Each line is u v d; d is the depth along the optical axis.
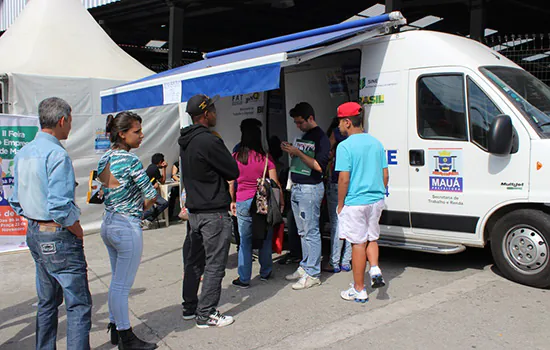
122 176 3.87
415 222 5.91
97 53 9.82
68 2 10.29
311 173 5.41
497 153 5.08
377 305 4.91
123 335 4.03
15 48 9.38
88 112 8.74
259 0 11.48
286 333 4.36
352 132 5.03
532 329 4.23
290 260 6.50
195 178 4.41
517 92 5.46
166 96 6.48
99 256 7.21
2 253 7.29
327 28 6.29
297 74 7.29
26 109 8.16
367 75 6.18
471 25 9.76
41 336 3.76
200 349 4.12
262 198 5.28
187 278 4.71
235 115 7.62
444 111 5.65
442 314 4.61
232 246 7.45
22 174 3.62
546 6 11.55
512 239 5.34
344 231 4.97
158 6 11.85
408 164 5.90
